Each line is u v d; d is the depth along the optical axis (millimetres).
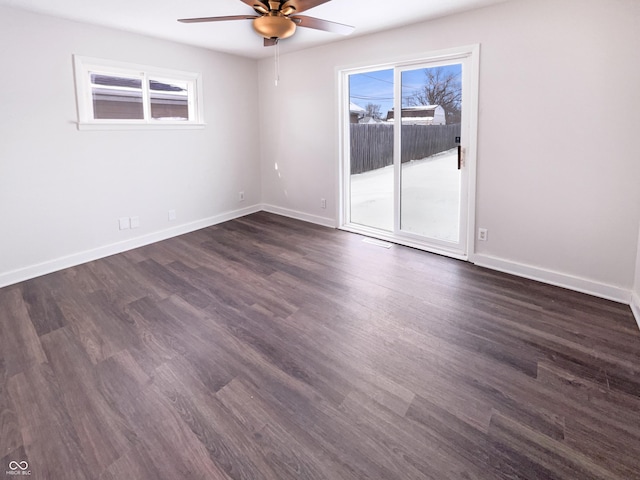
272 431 1584
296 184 5035
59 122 3264
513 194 3080
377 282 3084
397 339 2254
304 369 1993
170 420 1646
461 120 3373
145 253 3818
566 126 2719
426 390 1815
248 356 2111
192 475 1384
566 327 2350
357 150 4539
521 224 3080
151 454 1473
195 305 2715
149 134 3969
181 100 4281
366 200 4590
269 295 2867
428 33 3334
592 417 1626
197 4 2859
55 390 1831
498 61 2959
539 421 1610
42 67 3096
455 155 3512
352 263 3516
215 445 1515
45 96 3146
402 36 3525
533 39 2758
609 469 1379
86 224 3580
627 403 1705
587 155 2660
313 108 4555
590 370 1939
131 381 1899
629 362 1997
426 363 2021
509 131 3002
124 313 2598
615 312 2523
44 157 3217
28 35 2986
